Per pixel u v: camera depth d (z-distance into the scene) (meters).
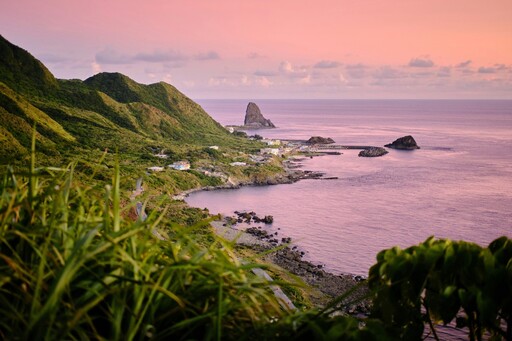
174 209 88.81
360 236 80.38
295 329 2.15
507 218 92.44
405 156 191.12
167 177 122.19
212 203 109.62
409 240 78.00
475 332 2.78
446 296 2.43
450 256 2.54
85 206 2.50
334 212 97.44
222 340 2.16
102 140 163.50
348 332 2.06
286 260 66.06
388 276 2.55
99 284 2.04
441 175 143.50
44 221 2.32
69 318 1.86
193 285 2.19
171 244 2.28
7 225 2.23
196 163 148.88
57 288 1.78
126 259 2.04
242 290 2.22
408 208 100.06
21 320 1.84
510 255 2.68
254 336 2.22
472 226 86.75
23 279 1.95
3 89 148.38
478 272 2.52
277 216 95.38
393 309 2.54
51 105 196.75
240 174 138.88
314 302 48.03
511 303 2.44
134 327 1.93
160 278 2.05
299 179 140.12
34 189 2.45
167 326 2.18
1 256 1.93
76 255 1.99
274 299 2.46
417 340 2.71
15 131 120.88
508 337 2.55
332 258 68.81
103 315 2.24
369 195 113.56
